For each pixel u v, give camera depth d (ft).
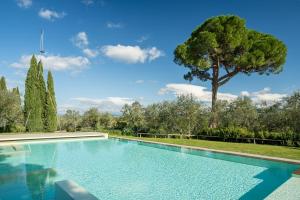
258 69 73.05
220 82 77.05
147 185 26.94
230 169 33.83
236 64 72.08
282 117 60.75
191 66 80.02
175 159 41.27
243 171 32.58
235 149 43.91
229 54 72.64
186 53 75.51
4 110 78.13
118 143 61.77
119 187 26.23
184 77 84.94
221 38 69.31
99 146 57.06
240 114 67.72
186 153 46.80
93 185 26.94
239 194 23.85
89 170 33.76
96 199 17.03
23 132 81.46
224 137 60.59
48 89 90.12
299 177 25.18
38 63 87.81
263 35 74.74
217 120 71.36
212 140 63.05
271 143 52.75
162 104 77.10
